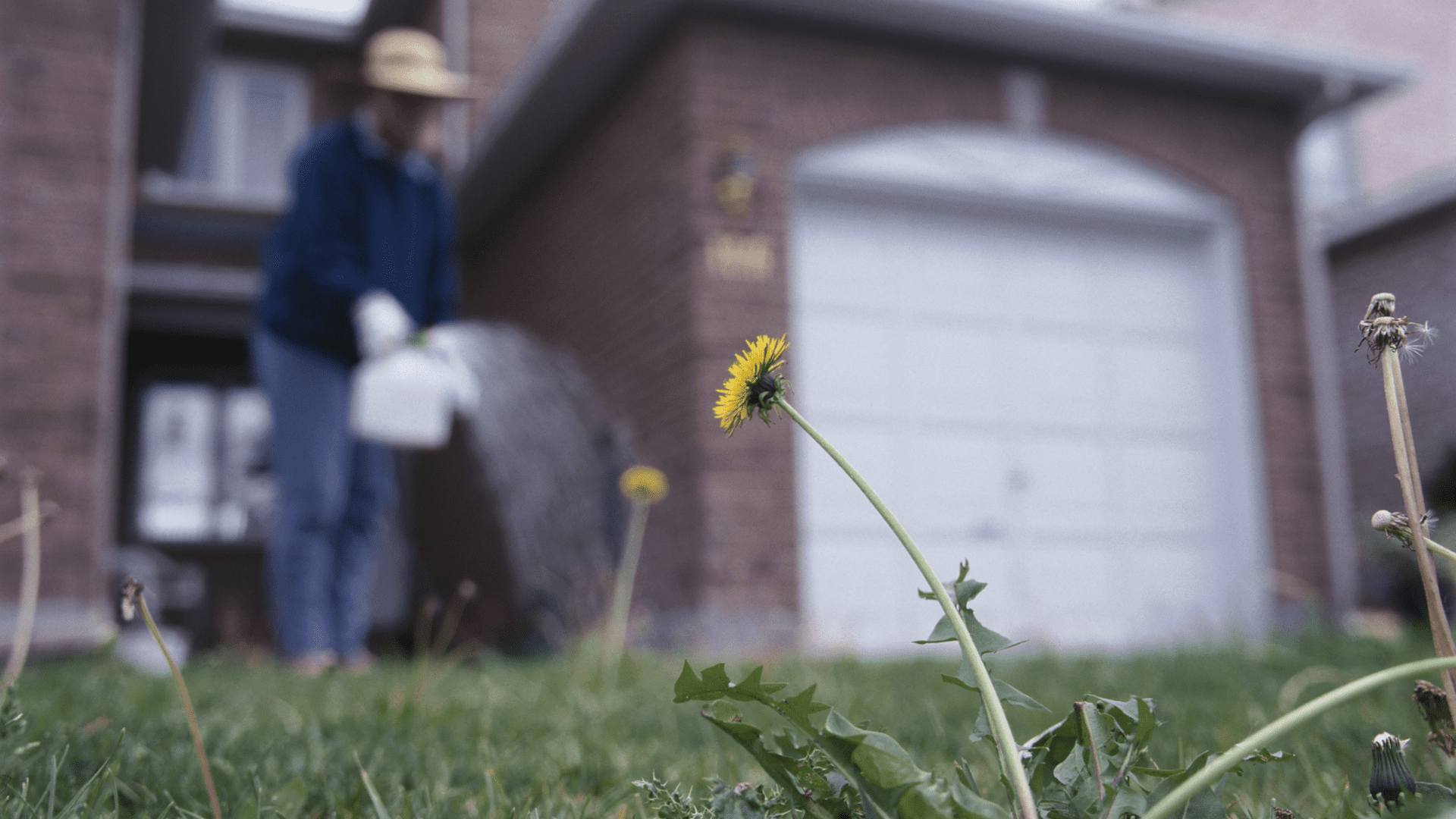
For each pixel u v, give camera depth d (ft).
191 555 33.55
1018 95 20.86
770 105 18.89
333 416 12.69
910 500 19.85
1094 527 21.22
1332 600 21.63
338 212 12.87
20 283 14.26
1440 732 2.15
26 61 14.69
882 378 19.99
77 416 14.26
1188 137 22.20
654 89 19.70
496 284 29.07
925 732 5.19
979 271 21.06
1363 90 22.85
